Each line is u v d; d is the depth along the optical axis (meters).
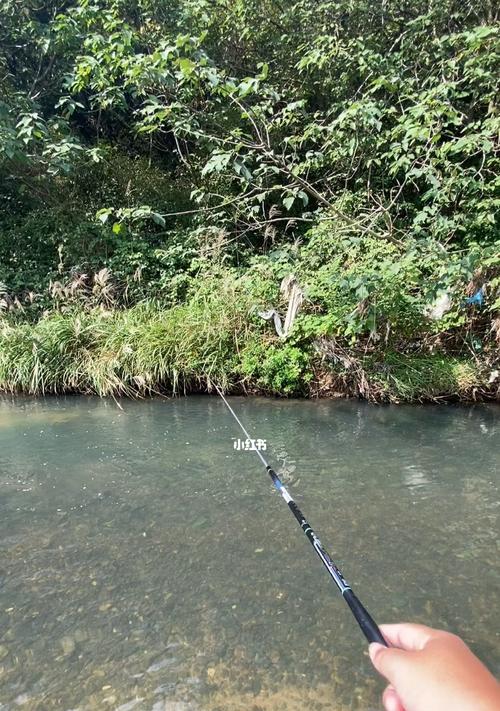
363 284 5.12
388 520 3.09
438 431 4.79
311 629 2.13
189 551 2.75
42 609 2.27
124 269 8.01
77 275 7.75
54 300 7.61
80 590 2.41
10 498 3.42
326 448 4.37
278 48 8.66
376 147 6.78
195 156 9.02
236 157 5.57
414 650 0.69
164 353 6.34
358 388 5.98
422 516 3.14
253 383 6.29
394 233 6.87
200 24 8.38
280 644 2.04
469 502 3.32
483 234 6.49
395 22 7.89
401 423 5.05
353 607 0.98
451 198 6.22
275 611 2.25
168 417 5.38
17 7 8.67
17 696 1.81
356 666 1.92
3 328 7.01
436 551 2.74
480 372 5.78
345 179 7.81
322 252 6.86
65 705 1.77
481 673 0.60
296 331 6.10
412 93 6.75
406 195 7.91
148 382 6.26
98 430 4.94
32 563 2.64
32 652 2.01
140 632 2.12
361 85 7.09
